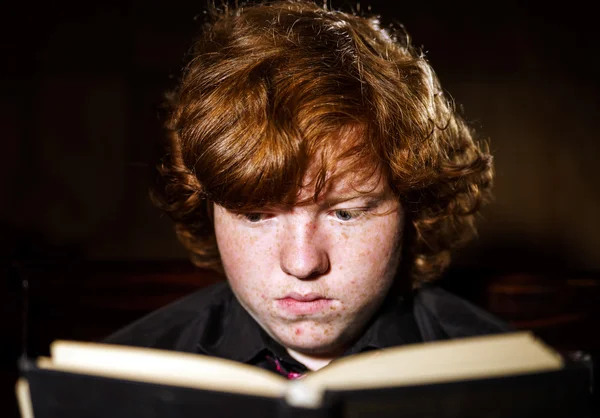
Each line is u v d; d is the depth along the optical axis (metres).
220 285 0.82
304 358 0.69
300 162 0.56
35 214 2.50
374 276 0.62
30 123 2.59
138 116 2.63
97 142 2.60
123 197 2.55
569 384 0.45
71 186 2.55
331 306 0.61
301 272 0.58
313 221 0.59
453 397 0.43
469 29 2.83
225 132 0.59
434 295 0.82
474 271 0.99
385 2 2.81
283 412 0.41
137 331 0.77
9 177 2.53
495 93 2.76
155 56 2.71
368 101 0.60
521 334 0.46
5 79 2.61
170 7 2.74
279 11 0.72
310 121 0.57
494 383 0.44
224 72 0.63
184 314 0.79
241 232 0.61
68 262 0.99
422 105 0.66
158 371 0.45
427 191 0.68
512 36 2.83
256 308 0.63
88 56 2.68
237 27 0.71
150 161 0.84
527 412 0.45
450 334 0.76
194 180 0.68
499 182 2.64
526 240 2.55
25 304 0.96
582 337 0.96
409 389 0.42
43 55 2.65
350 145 0.58
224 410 0.43
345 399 0.42
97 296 0.97
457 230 0.80
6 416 1.27
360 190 0.58
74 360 0.46
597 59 2.80
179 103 0.69
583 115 2.73
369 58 0.65
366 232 0.60
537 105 2.75
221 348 0.73
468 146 0.78
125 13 2.72
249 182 0.57
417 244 0.75
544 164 2.67
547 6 2.84
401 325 0.74
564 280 0.97
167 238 2.49
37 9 2.66
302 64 0.61
